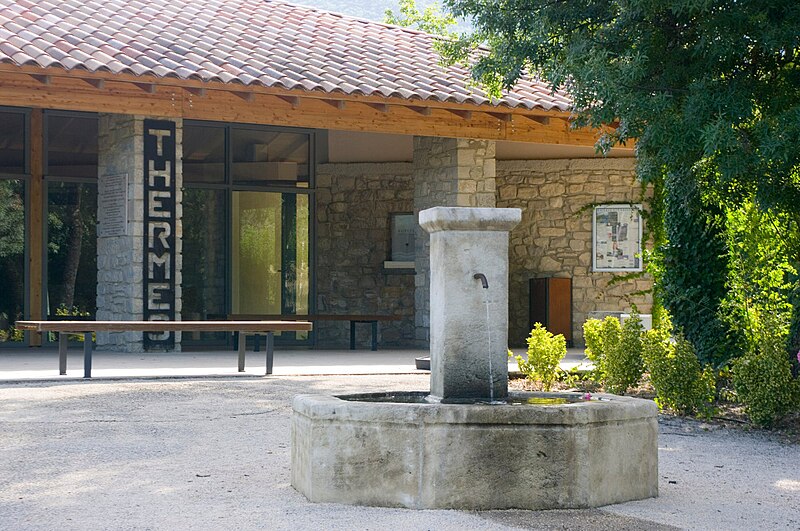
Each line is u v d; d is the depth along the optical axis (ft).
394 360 43.62
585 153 55.72
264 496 16.30
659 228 55.16
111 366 37.24
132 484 17.01
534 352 32.78
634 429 16.55
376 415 15.75
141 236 43.60
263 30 51.98
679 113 28.02
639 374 30.55
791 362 28.73
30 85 40.86
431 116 47.98
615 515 15.30
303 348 54.08
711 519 15.16
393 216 59.06
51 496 16.06
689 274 32.96
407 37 57.62
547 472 15.67
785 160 25.93
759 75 28.94
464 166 49.01
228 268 51.60
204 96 41.83
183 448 20.43
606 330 31.89
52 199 48.57
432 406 15.72
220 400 27.63
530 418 15.66
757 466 19.99
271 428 23.04
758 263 31.71
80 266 49.03
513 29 32.22
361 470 15.80
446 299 17.66
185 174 50.72
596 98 28.84
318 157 59.26
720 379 31.65
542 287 56.03
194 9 53.16
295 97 43.65
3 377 31.99
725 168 26.50
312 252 54.13
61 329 32.45
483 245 17.79
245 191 52.42
